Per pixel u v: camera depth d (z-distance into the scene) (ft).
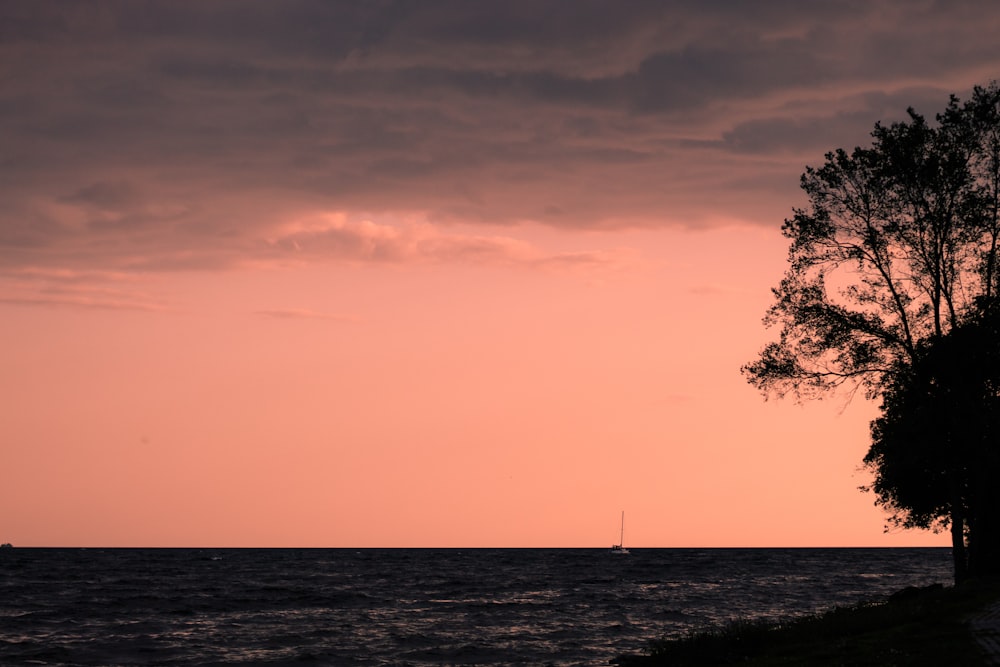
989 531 161.48
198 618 240.32
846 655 87.56
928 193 151.94
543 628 209.05
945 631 92.94
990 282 150.92
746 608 249.34
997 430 148.66
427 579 451.94
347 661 162.40
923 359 149.69
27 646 181.37
